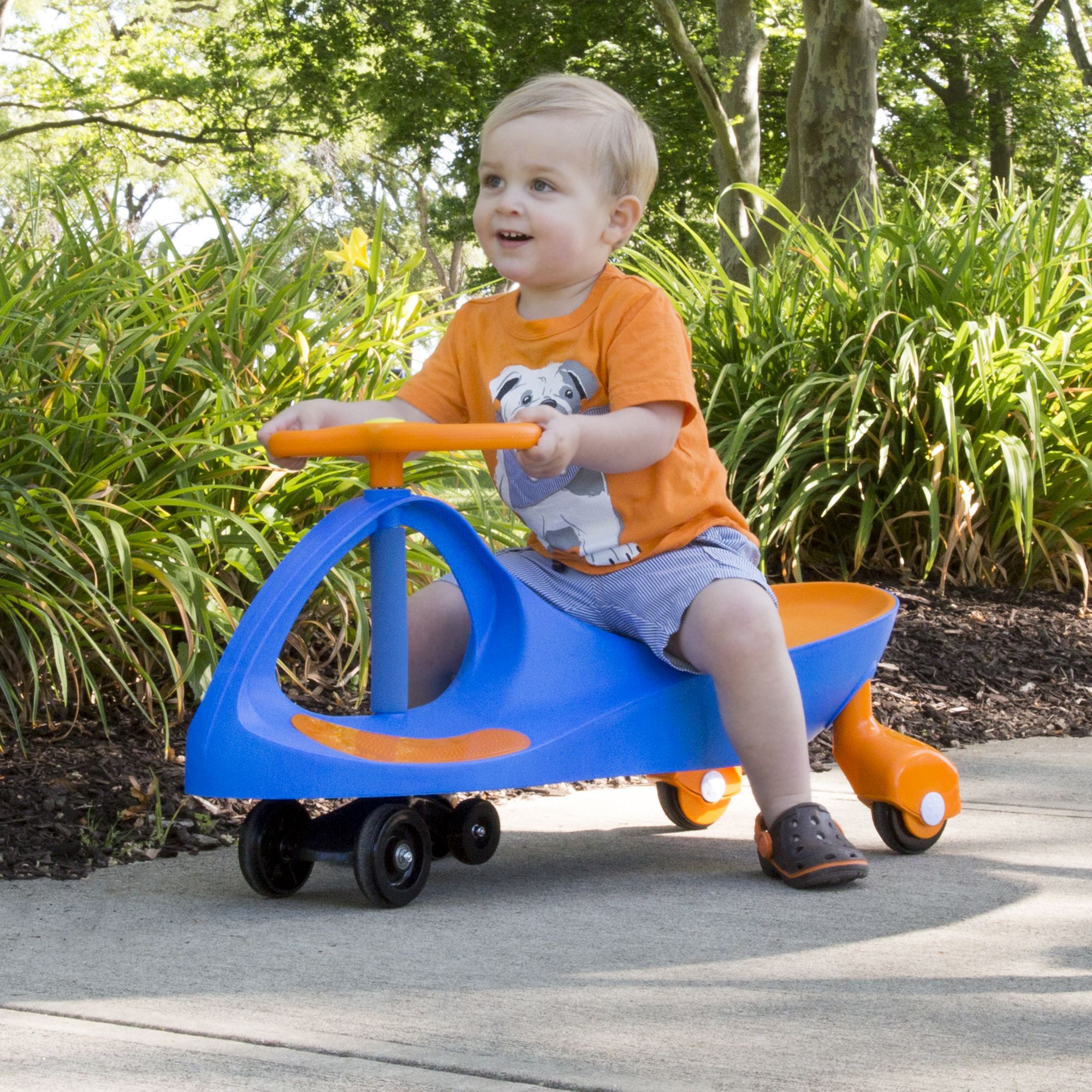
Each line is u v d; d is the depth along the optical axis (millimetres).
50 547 2207
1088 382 3752
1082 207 4105
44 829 1867
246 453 2541
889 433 3613
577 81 1854
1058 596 3658
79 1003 1202
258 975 1293
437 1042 1091
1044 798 2246
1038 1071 1015
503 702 1704
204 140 18469
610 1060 1045
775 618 1736
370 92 14359
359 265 3150
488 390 1900
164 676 2434
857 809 2180
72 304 2604
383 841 1561
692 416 1773
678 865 1845
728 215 10297
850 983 1252
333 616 2699
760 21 15312
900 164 17531
